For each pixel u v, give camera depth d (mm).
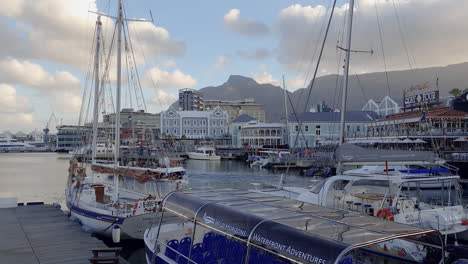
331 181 15289
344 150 15070
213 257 9016
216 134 117625
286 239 7277
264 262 7629
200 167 72125
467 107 51594
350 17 20859
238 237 8383
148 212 17750
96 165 22531
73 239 16547
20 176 60406
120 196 24188
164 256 10703
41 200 35375
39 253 14492
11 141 186375
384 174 14484
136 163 35656
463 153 42312
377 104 89875
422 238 8109
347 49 20859
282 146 85062
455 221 12320
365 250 8625
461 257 10414
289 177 52375
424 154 14328
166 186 27172
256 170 65062
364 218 8234
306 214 8555
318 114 84938
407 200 13586
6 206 24578
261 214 8547
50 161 105312
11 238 16641
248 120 112375
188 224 10328
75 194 21469
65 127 169875
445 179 13328
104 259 12727
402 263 8859
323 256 6520
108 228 17812
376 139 43406
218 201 10062
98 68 32219
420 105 58031
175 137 113938
